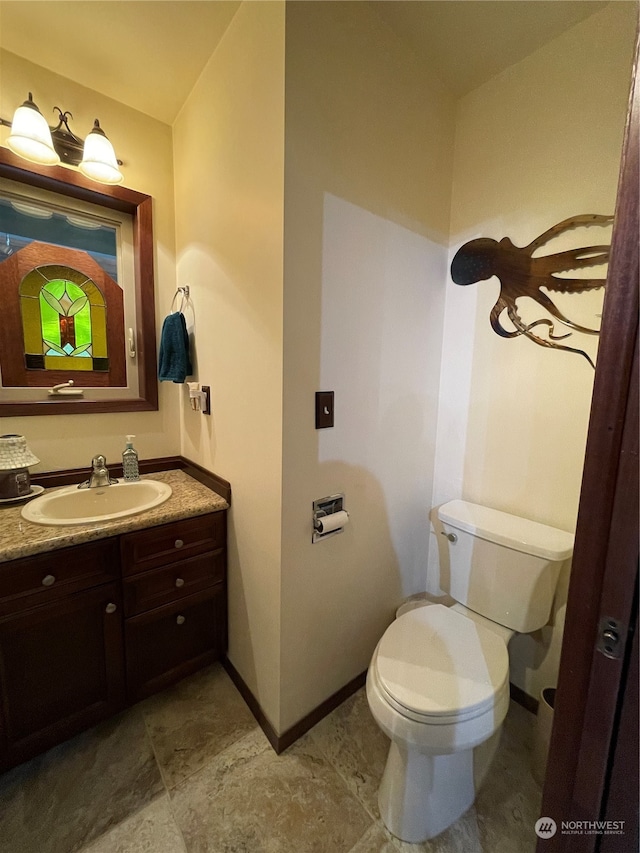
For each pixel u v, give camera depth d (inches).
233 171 47.9
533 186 50.1
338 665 54.2
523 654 54.9
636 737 18.7
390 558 60.0
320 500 47.7
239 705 54.7
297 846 37.9
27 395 57.7
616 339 18.1
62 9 43.9
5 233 54.6
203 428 62.8
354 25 42.0
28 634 42.3
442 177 56.9
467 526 53.3
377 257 49.3
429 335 59.5
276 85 38.1
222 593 58.3
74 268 60.6
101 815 40.3
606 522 18.9
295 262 40.4
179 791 42.8
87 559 44.8
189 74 54.2
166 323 63.5
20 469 51.5
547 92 47.8
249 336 46.9
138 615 49.8
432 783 38.3
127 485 60.9
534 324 51.5
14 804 41.1
